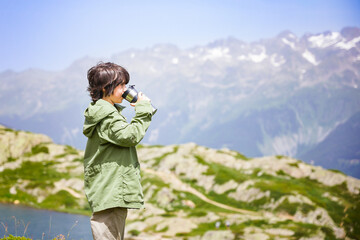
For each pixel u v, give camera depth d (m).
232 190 127.19
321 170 140.50
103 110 4.22
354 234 90.25
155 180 134.25
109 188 4.17
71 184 115.62
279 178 136.25
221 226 84.06
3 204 90.19
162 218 85.62
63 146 157.38
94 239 4.26
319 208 103.25
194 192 129.25
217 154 161.12
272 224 82.25
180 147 167.62
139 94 4.55
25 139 147.75
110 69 4.41
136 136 4.18
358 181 131.25
